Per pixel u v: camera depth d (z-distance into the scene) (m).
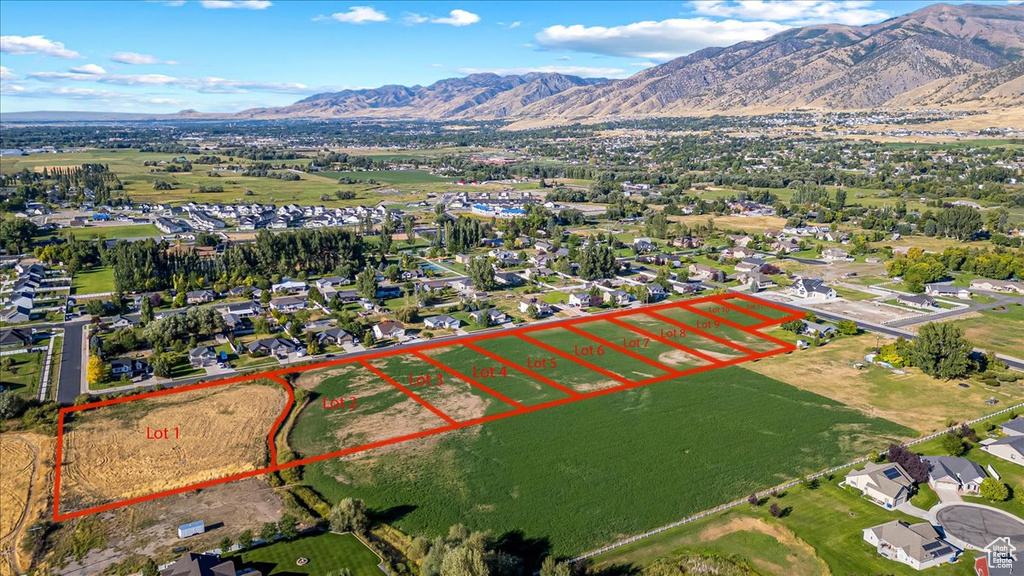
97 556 61.28
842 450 81.12
